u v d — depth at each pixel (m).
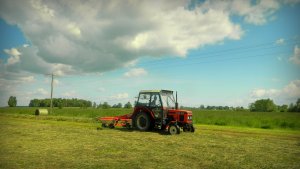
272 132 19.28
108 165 8.49
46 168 8.12
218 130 19.42
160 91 17.23
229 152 10.71
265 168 8.49
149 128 17.38
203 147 11.66
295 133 19.09
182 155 10.01
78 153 10.17
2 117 29.98
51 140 12.95
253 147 11.93
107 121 18.91
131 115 18.38
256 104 92.94
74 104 121.19
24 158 9.30
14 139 13.11
